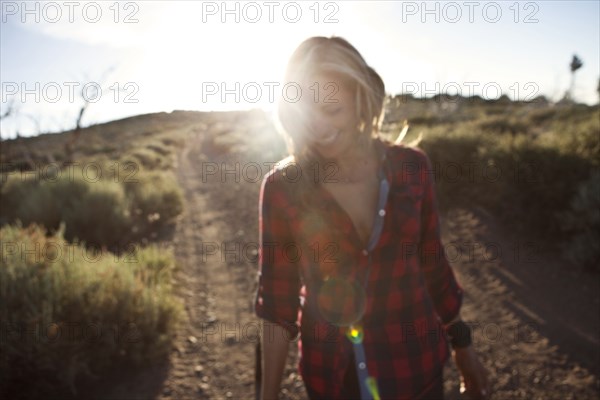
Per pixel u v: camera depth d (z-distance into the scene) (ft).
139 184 35.19
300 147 3.59
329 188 3.67
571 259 16.65
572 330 13.04
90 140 110.22
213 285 20.04
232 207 35.24
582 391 10.79
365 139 3.56
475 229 21.07
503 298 15.44
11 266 13.67
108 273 14.78
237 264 22.44
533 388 11.15
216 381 12.80
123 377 12.97
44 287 13.03
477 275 17.28
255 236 27.25
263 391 4.15
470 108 75.20
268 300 4.00
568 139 24.02
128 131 134.31
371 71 3.61
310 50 3.41
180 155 80.23
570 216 17.62
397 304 3.76
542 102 60.44
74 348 12.27
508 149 23.44
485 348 12.91
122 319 13.46
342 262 3.72
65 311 12.88
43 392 12.01
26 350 11.84
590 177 19.38
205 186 45.27
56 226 27.48
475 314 14.84
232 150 68.59
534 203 19.88
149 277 18.07
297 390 12.15
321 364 3.85
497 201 21.83
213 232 28.96
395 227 3.65
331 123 3.46
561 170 20.18
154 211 31.68
